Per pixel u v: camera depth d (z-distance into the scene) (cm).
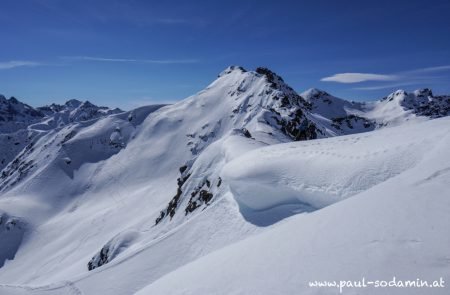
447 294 571
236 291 862
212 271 1068
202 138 17100
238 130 6172
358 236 870
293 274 819
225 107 18525
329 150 2402
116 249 5419
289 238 1053
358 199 1155
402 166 1800
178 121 19275
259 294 797
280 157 2636
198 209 4316
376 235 839
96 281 2886
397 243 771
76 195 16062
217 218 2897
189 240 2855
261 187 2531
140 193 13950
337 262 789
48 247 11681
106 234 10394
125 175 16375
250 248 1134
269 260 956
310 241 960
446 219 803
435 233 762
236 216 2744
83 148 18812
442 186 999
